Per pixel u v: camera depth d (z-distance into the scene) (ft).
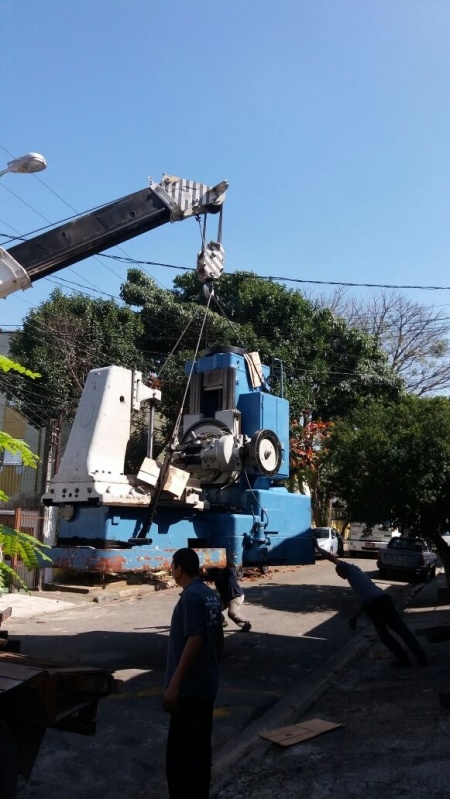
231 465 27.73
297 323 90.33
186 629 14.15
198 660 14.21
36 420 71.67
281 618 43.24
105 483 25.62
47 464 58.59
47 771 18.07
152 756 19.40
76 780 17.62
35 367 72.33
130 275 91.09
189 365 30.83
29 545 12.61
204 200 29.30
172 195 28.53
